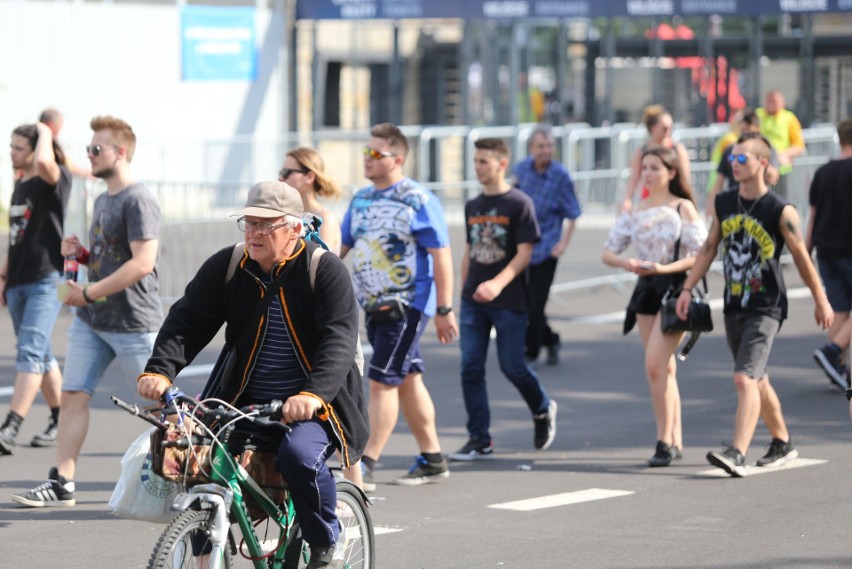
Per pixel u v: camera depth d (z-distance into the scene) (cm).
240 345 1609
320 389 1532
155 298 2328
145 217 2266
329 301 1579
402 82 9625
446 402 3344
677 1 7538
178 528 1444
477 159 2741
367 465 2458
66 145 6284
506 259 2722
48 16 7500
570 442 2888
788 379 3544
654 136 4231
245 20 8312
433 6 7844
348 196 5619
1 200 7031
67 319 4616
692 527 2173
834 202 3281
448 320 2461
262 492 1563
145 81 7919
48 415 3120
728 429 2986
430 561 1986
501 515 2266
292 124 8694
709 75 8394
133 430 2973
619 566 1953
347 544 1686
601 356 3988
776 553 2014
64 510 2294
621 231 2681
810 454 2725
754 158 2505
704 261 2595
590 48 8862
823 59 8338
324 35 9500
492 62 8731
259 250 1566
